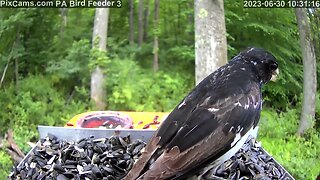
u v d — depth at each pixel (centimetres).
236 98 59
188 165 56
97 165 67
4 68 202
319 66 167
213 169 59
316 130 154
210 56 136
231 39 193
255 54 64
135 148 69
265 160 71
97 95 195
